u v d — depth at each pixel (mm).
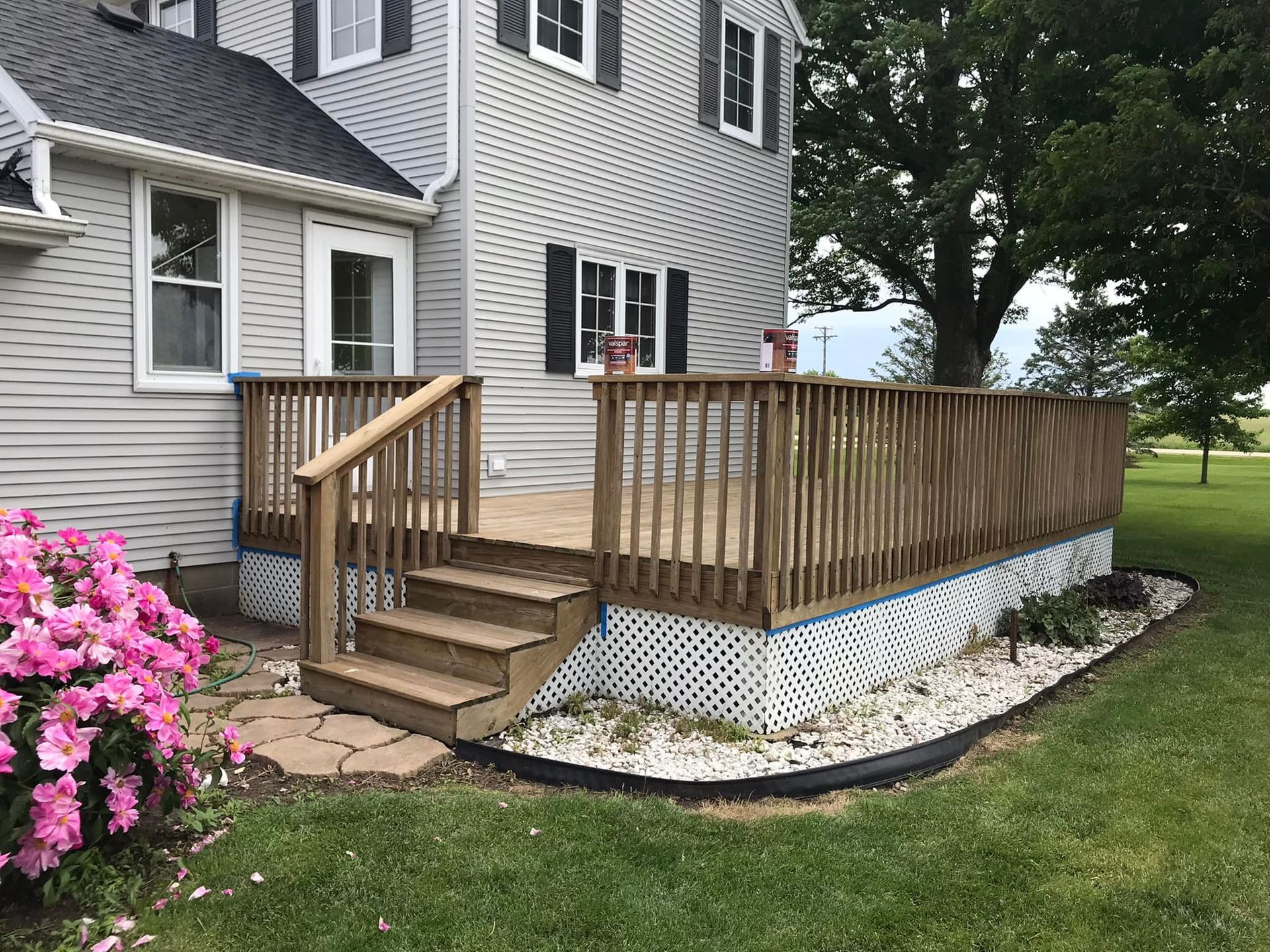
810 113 15930
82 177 5727
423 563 5457
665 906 2818
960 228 14344
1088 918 2824
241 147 6641
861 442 4902
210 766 3373
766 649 4371
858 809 3570
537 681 4500
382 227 7430
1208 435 21344
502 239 7707
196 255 6391
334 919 2707
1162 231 8844
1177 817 3533
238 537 6660
